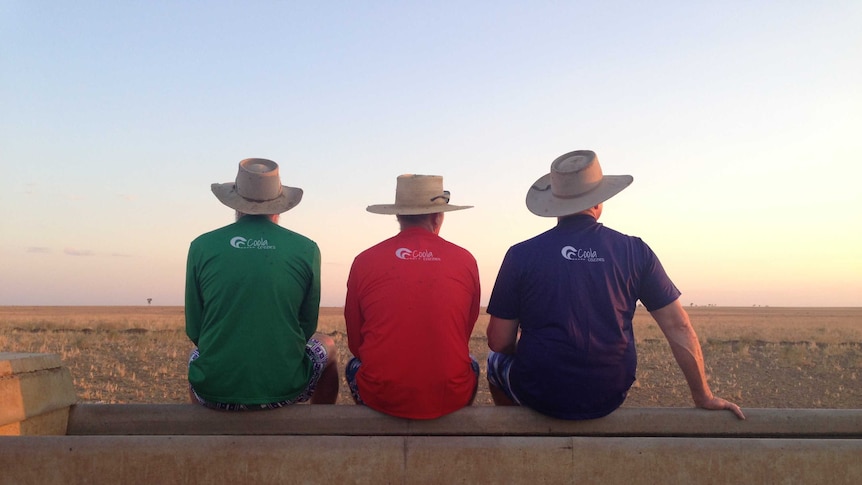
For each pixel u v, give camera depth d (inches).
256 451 118.8
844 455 119.9
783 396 518.0
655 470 119.1
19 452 117.0
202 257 138.8
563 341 131.3
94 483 117.3
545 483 118.3
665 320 139.5
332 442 119.4
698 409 135.9
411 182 150.5
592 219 144.5
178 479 118.2
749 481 119.0
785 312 4628.4
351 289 145.5
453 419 133.2
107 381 530.3
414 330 132.0
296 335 139.2
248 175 143.9
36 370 137.6
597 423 133.6
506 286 139.8
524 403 136.6
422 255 139.6
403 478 118.3
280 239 142.8
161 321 1729.8
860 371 678.5
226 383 132.4
